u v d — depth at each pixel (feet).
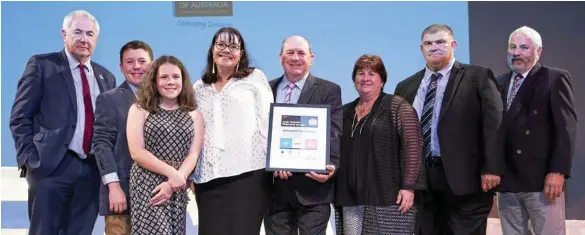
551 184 11.36
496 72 14.78
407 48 15.02
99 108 10.55
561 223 11.71
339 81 15.10
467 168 11.21
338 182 10.93
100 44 15.21
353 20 15.11
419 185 10.51
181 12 15.31
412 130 10.50
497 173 10.99
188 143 9.78
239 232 10.03
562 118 11.39
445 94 11.50
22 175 11.44
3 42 15.19
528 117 11.71
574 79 14.57
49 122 11.21
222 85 10.31
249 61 10.75
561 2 14.65
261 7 15.23
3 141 15.07
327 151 10.34
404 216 10.48
